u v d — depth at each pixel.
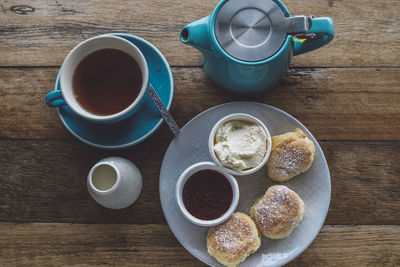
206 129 0.67
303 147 0.65
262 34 0.59
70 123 0.65
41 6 0.70
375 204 0.69
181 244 0.68
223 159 0.62
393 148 0.70
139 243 0.69
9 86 0.70
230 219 0.65
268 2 0.59
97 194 0.63
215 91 0.70
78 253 0.69
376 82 0.70
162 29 0.70
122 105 0.65
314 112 0.70
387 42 0.70
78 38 0.70
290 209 0.64
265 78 0.63
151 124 0.66
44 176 0.70
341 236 0.69
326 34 0.59
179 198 0.64
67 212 0.69
